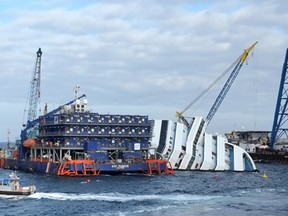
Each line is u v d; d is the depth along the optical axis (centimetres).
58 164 18988
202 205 10862
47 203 11038
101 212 9875
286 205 10938
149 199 11744
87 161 18850
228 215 9650
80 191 13325
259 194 13200
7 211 10150
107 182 16225
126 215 9538
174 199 11819
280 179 19325
